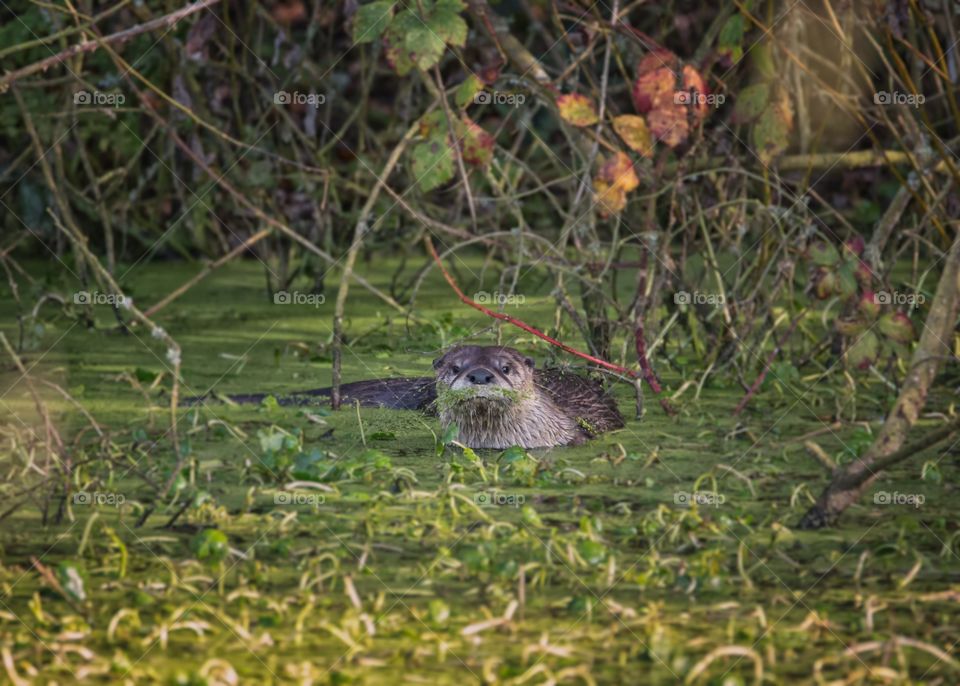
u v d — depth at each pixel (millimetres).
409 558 7590
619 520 8195
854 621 6727
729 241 12484
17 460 9352
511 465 9320
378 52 16094
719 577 7203
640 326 10992
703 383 11711
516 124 17141
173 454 9508
